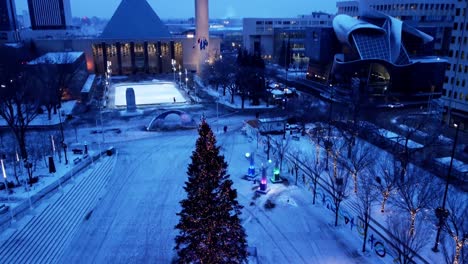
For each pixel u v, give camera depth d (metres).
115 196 43.00
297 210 39.28
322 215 38.25
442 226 31.12
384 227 34.56
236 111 82.88
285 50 156.38
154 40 137.38
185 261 25.42
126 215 38.66
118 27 141.38
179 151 57.88
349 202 40.09
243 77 89.56
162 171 50.19
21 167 47.50
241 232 26.52
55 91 78.25
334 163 44.84
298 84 116.44
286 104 80.38
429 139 54.06
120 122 74.44
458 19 69.19
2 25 178.62
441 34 138.88
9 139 61.97
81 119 76.56
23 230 32.66
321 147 55.56
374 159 45.31
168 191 44.19
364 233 32.66
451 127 69.94
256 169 50.31
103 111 83.12
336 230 35.38
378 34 101.19
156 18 145.25
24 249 30.67
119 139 63.94
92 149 58.56
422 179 40.78
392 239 32.06
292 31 161.12
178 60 143.00
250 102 90.12
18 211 35.84
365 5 108.06
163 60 141.12
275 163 48.34
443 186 41.44
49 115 74.38
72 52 122.00
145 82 121.12
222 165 25.25
